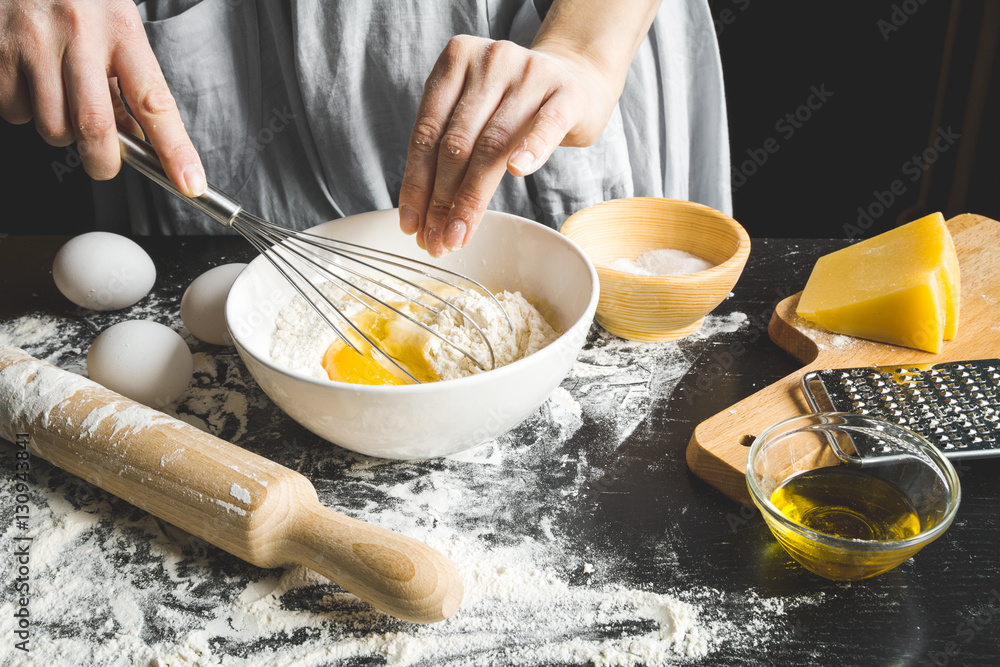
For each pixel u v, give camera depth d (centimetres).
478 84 70
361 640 58
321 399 62
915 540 54
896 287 83
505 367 62
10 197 181
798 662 55
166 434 67
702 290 82
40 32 69
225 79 111
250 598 62
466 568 64
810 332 88
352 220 88
